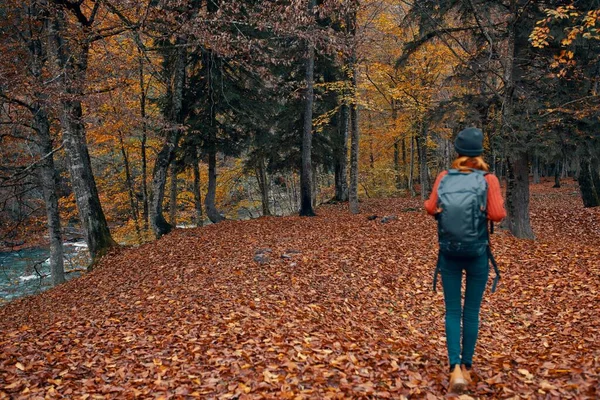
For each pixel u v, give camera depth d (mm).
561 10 7766
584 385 3541
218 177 27828
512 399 3459
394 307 7355
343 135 23391
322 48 13664
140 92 18656
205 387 3998
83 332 6074
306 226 15492
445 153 29047
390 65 18781
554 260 8938
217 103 17859
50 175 15289
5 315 10047
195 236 14977
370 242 11734
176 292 8047
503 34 11406
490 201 3408
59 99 10078
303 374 4191
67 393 4047
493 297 7441
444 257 3656
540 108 10414
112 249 14164
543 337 5512
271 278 8625
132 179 24094
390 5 17812
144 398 3881
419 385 3838
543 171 52438
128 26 11828
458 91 18297
